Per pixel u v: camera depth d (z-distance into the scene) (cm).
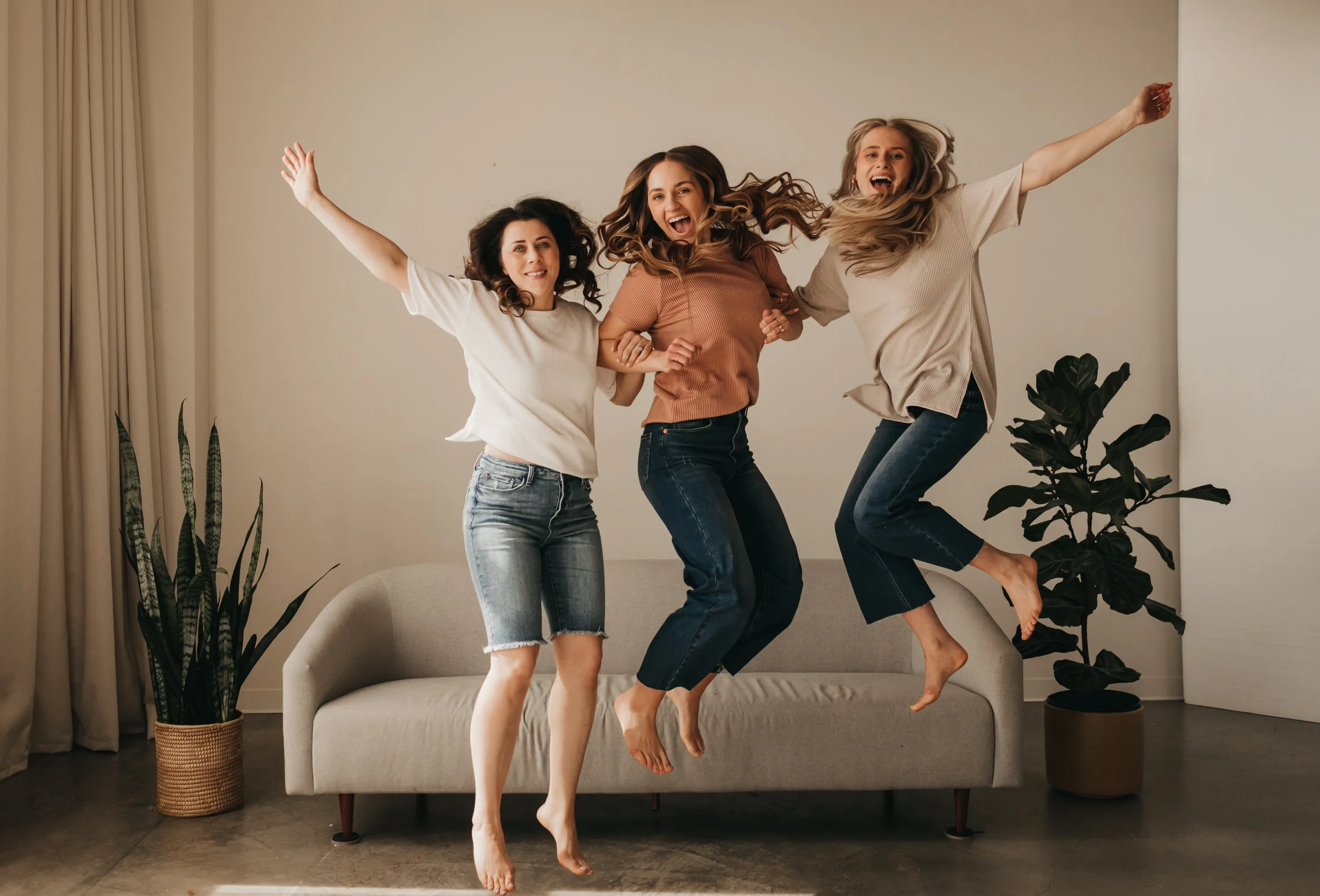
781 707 278
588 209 433
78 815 301
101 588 367
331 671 286
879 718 277
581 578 222
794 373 437
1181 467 434
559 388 218
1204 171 427
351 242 218
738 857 270
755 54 437
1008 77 441
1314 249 401
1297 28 407
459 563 350
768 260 244
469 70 433
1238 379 418
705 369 224
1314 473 400
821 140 437
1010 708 279
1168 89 210
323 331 429
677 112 435
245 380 427
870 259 223
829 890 249
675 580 343
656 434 226
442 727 272
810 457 437
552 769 221
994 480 439
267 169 428
